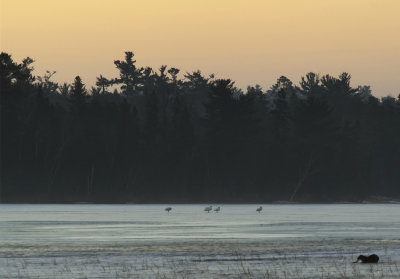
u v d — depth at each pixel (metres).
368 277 103.81
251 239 175.00
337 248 150.50
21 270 114.00
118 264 121.62
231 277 104.94
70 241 168.62
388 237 182.50
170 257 132.88
